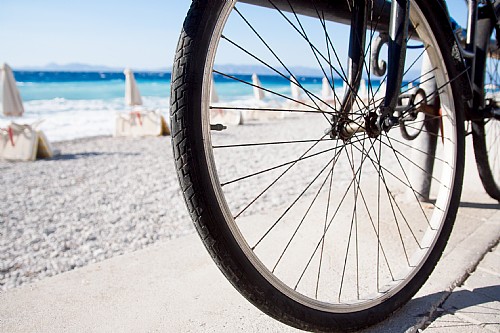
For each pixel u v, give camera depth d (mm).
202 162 1001
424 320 1451
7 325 1483
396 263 1932
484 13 2055
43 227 4117
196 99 997
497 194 2680
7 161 8438
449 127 1664
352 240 2215
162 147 10062
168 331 1438
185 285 1764
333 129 1387
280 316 1132
